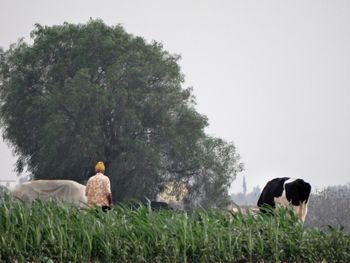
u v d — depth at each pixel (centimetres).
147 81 14175
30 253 2858
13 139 14050
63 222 2989
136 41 14612
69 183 6391
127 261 3025
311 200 14050
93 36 13975
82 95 12900
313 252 3372
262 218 3406
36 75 14250
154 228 3116
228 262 3177
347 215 13450
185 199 14075
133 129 13588
